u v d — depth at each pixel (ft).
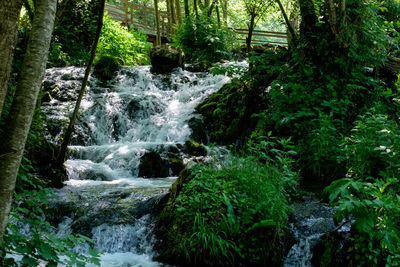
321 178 16.34
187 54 45.21
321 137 15.94
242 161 14.51
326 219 12.60
